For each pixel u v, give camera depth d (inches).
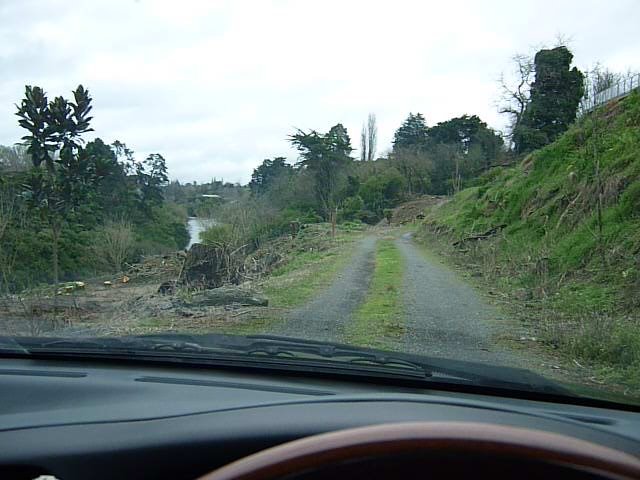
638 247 483.2
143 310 453.4
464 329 340.2
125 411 104.0
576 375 240.8
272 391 117.9
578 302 432.1
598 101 887.7
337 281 612.7
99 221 1194.0
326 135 1977.1
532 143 1561.3
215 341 155.2
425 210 2078.0
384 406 101.9
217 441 90.9
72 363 138.4
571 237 607.8
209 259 641.6
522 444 64.2
